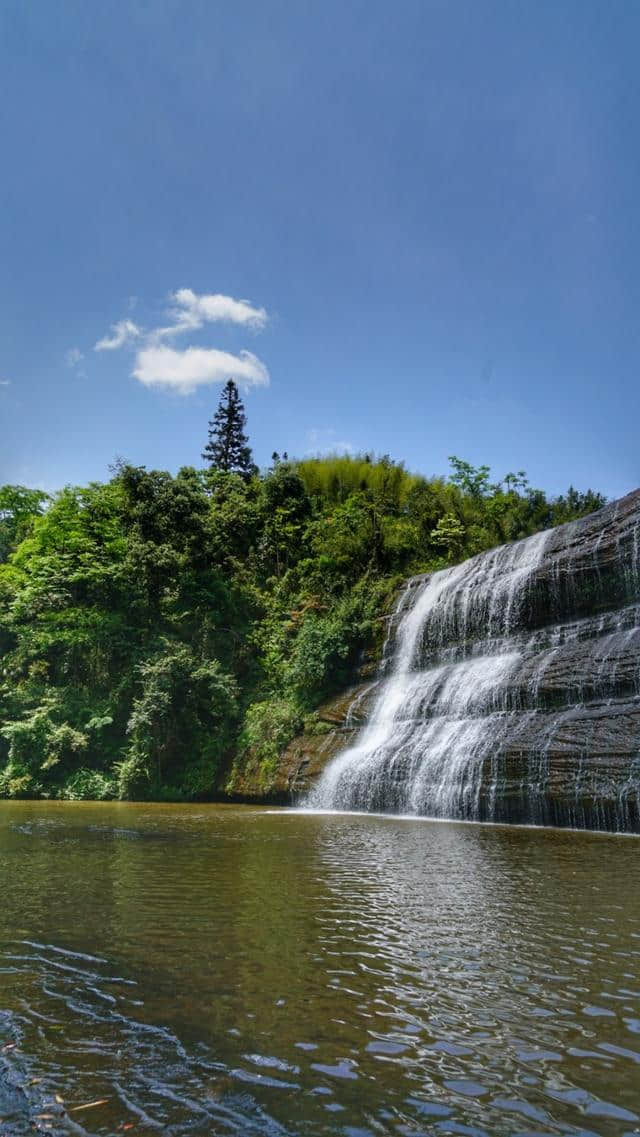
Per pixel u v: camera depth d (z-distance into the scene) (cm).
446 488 4169
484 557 2388
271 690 2791
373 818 1530
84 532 3409
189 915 579
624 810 1206
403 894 659
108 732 2816
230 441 7350
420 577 2694
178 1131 265
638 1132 267
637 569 1780
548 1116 278
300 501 4141
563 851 951
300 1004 386
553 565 1994
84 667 3102
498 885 704
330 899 637
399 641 2506
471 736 1614
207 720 2666
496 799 1429
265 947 489
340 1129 267
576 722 1404
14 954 475
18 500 5184
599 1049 334
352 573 3462
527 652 1930
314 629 2712
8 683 3064
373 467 4753
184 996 399
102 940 507
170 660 2650
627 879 736
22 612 3272
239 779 2347
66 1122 271
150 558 3147
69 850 979
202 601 3266
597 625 1778
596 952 475
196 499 3606
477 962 456
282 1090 296
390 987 411
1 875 768
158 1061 321
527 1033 350
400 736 1902
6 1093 292
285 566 3862
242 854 930
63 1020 366
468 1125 271
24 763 2694
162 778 2538
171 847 1005
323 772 2009
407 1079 306
